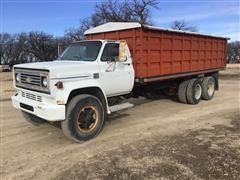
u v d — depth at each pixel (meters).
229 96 12.88
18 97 7.00
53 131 7.23
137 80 8.12
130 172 4.82
